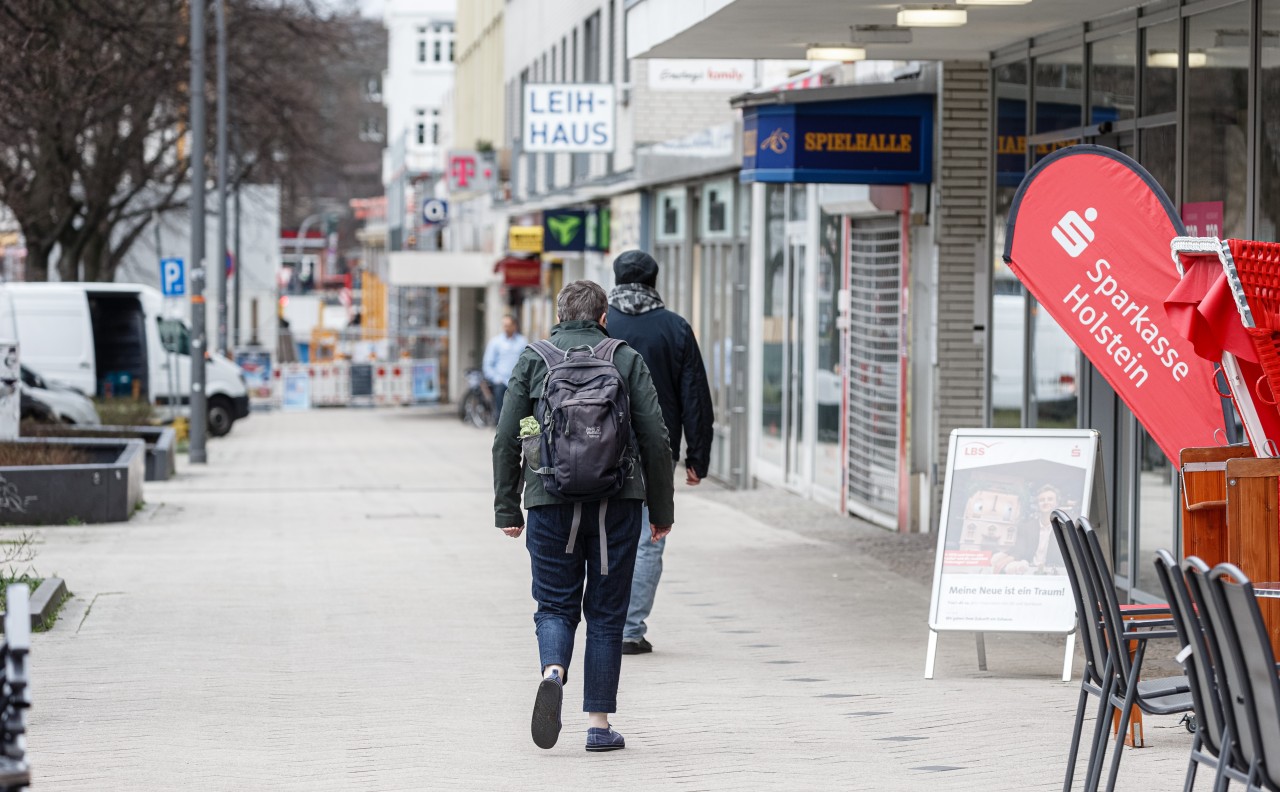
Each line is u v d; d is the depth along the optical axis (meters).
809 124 28.83
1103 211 15.71
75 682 17.58
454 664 18.80
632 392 14.47
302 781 13.36
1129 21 22.42
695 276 50.06
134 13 56.41
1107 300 15.68
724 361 46.50
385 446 66.12
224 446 65.50
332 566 27.58
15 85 46.41
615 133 55.88
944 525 18.19
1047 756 14.23
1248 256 12.89
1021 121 26.91
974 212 29.39
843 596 23.88
